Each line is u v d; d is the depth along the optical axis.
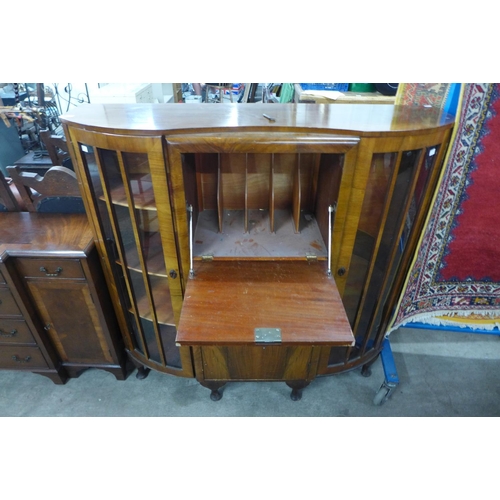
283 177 1.25
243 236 1.18
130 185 1.02
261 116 1.04
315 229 1.22
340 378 1.71
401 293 1.38
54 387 1.64
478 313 1.53
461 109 1.00
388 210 1.07
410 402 1.60
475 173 1.15
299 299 0.96
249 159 1.20
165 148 0.92
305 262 1.09
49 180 1.34
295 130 0.92
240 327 0.88
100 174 1.01
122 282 1.35
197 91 4.53
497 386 1.68
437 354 1.83
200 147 0.91
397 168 0.98
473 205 1.22
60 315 1.42
